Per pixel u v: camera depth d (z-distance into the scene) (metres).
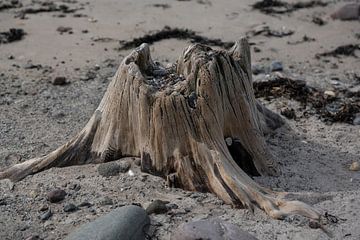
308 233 11.20
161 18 25.39
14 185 13.07
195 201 12.18
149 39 22.81
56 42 22.62
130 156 13.36
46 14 25.70
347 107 16.61
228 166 12.27
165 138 12.53
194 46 12.98
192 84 12.39
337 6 27.08
